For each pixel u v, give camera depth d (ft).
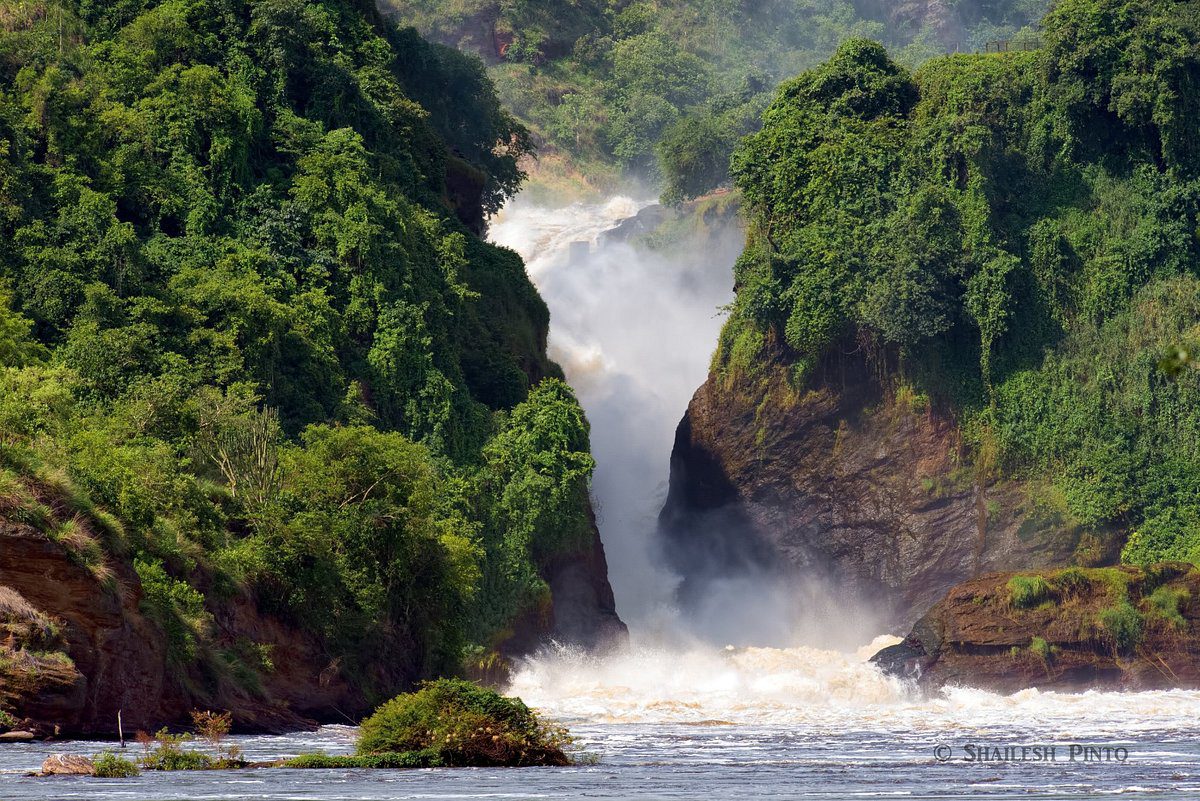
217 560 558.15
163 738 393.29
